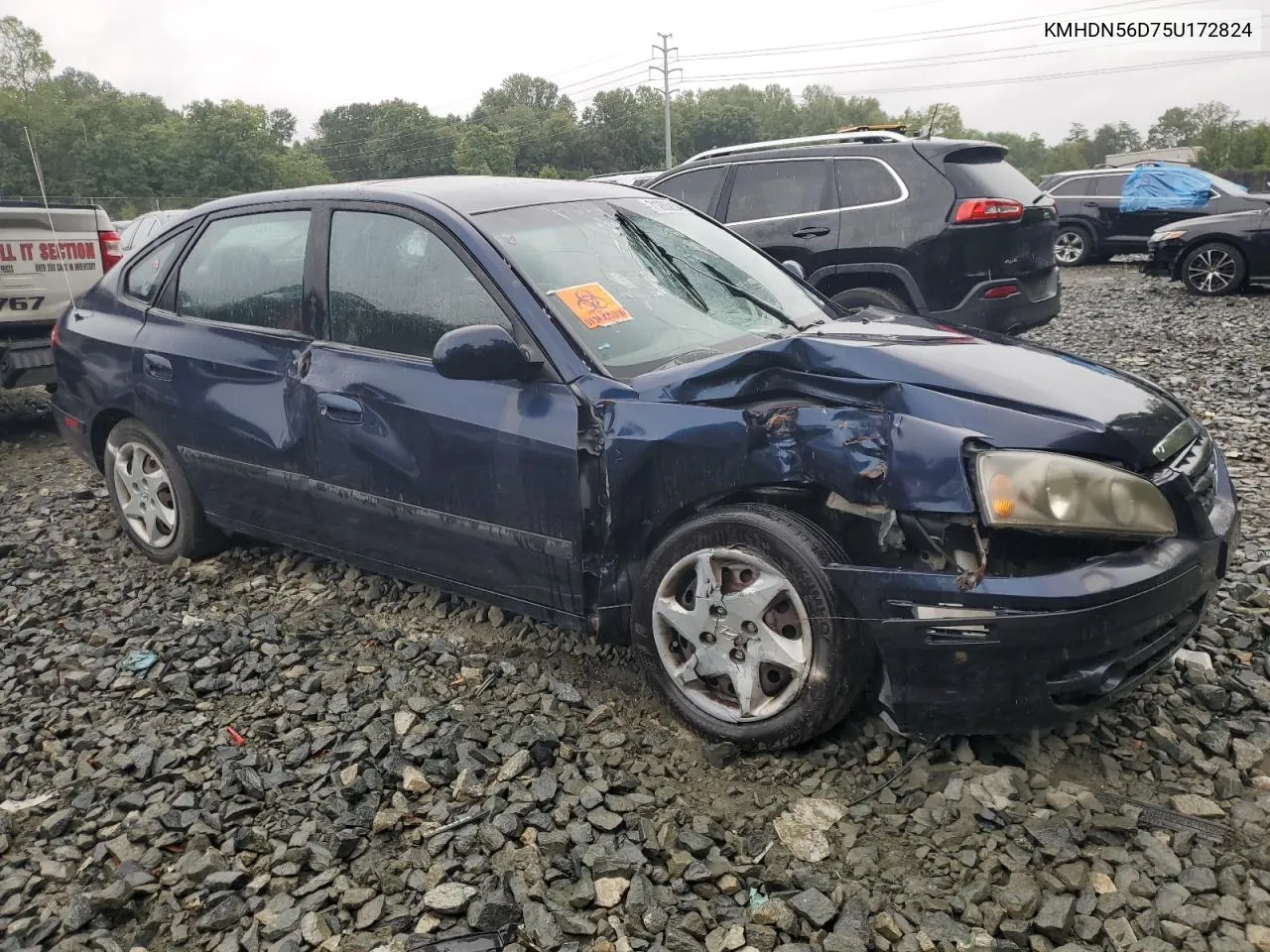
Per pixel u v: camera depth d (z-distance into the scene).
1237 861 2.52
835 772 2.94
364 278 3.81
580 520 3.20
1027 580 2.61
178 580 4.63
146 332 4.59
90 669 3.80
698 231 4.27
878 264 7.69
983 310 7.50
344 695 3.50
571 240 3.72
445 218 3.61
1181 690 3.29
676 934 2.33
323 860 2.67
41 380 7.43
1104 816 2.65
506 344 3.18
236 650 3.89
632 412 3.10
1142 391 3.25
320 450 3.86
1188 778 2.87
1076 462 2.70
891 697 2.80
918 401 2.86
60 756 3.24
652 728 3.23
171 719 3.44
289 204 4.14
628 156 114.12
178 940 2.44
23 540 5.29
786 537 2.83
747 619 2.95
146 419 4.59
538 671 3.61
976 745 3.02
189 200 82.56
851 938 2.29
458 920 2.45
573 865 2.59
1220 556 3.05
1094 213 18.73
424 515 3.60
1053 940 2.30
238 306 4.27
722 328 3.63
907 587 2.69
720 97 144.50
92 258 7.78
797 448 2.86
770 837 2.68
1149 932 2.29
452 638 3.96
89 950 2.42
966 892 2.43
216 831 2.79
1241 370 8.55
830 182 7.92
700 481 3.02
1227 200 17.52
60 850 2.77
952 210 7.43
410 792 2.94
